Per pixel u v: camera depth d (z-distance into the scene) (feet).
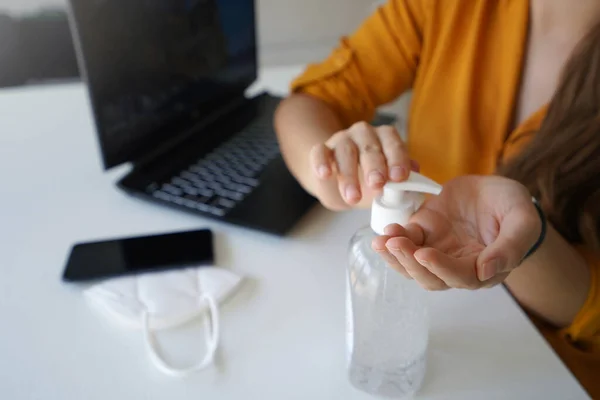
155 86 2.84
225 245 2.45
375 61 3.19
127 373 1.94
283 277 2.30
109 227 2.55
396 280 1.92
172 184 2.74
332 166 2.03
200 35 3.07
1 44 3.81
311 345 2.04
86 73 2.50
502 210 1.82
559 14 2.77
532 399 1.89
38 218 2.60
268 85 3.99
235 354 2.00
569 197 2.52
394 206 1.74
